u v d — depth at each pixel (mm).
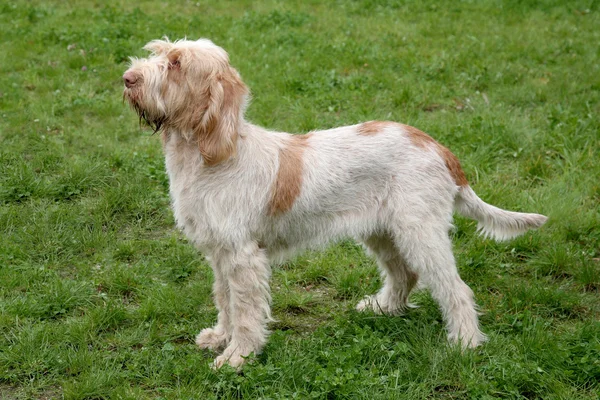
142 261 6180
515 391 4434
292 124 8625
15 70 10289
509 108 9148
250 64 10383
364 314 5391
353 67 10578
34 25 12109
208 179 4613
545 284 5887
